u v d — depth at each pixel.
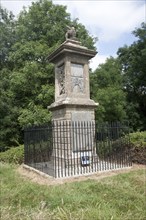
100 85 24.39
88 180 7.22
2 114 18.83
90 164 9.21
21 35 20.84
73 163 9.11
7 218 4.05
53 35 19.33
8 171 9.23
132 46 28.78
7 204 5.05
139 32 27.72
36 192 5.88
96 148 9.73
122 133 10.23
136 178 7.35
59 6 20.47
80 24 21.38
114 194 5.77
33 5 20.48
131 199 5.50
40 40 19.31
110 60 26.64
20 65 19.92
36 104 18.62
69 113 9.60
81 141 9.47
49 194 5.61
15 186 6.64
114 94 21.94
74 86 10.30
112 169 8.66
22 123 17.14
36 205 4.97
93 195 5.57
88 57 10.72
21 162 12.12
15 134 18.97
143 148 10.65
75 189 6.15
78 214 4.26
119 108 22.77
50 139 9.91
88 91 10.50
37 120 16.59
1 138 18.30
